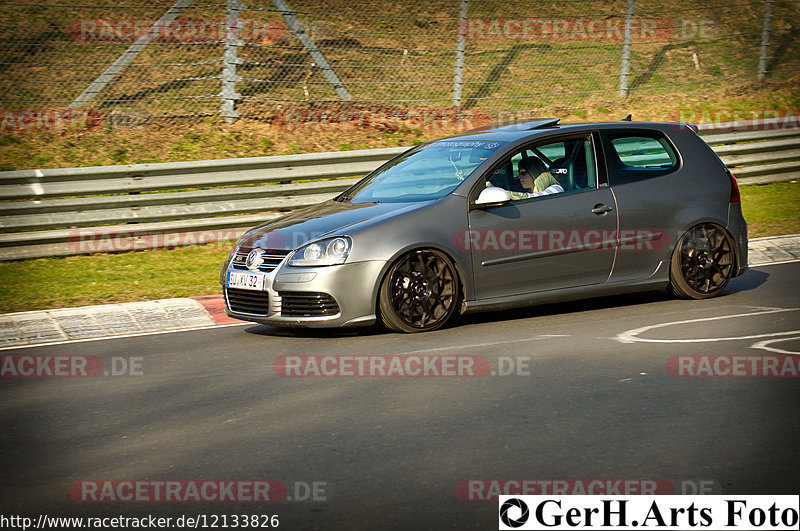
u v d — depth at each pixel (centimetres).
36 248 3672
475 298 2598
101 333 2727
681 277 2844
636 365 2103
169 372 2234
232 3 5069
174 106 5156
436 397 1908
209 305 3012
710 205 2883
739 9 7919
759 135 5212
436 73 6122
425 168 2812
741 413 1727
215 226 3966
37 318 2820
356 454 1578
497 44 6650
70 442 1722
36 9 5753
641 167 2847
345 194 2952
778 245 3806
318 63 5475
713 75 6881
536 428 1680
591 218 2711
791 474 1420
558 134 2783
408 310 2525
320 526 1289
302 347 2441
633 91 6406
